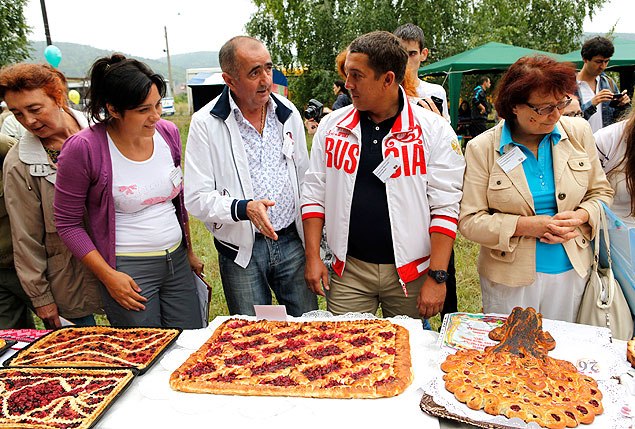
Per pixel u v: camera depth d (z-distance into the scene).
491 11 16.94
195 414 1.36
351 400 1.38
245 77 2.00
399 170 1.95
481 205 1.97
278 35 17.42
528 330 1.59
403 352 1.60
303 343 1.76
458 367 1.46
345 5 16.34
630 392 1.37
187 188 2.16
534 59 1.74
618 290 1.94
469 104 10.73
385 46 1.80
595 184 1.95
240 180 2.18
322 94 16.28
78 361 1.69
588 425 1.23
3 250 2.38
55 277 2.34
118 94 1.80
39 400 1.44
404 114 1.97
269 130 2.27
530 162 1.90
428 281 2.02
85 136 1.94
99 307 2.45
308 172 2.23
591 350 1.58
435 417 1.30
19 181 2.17
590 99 4.07
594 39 4.06
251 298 2.33
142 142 2.04
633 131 1.97
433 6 14.54
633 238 1.78
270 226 1.92
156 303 2.19
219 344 1.77
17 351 1.81
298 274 2.43
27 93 2.03
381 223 2.04
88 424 1.32
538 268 1.94
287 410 1.35
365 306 2.26
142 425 1.32
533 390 1.35
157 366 1.66
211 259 5.23
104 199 1.99
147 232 2.09
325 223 2.21
